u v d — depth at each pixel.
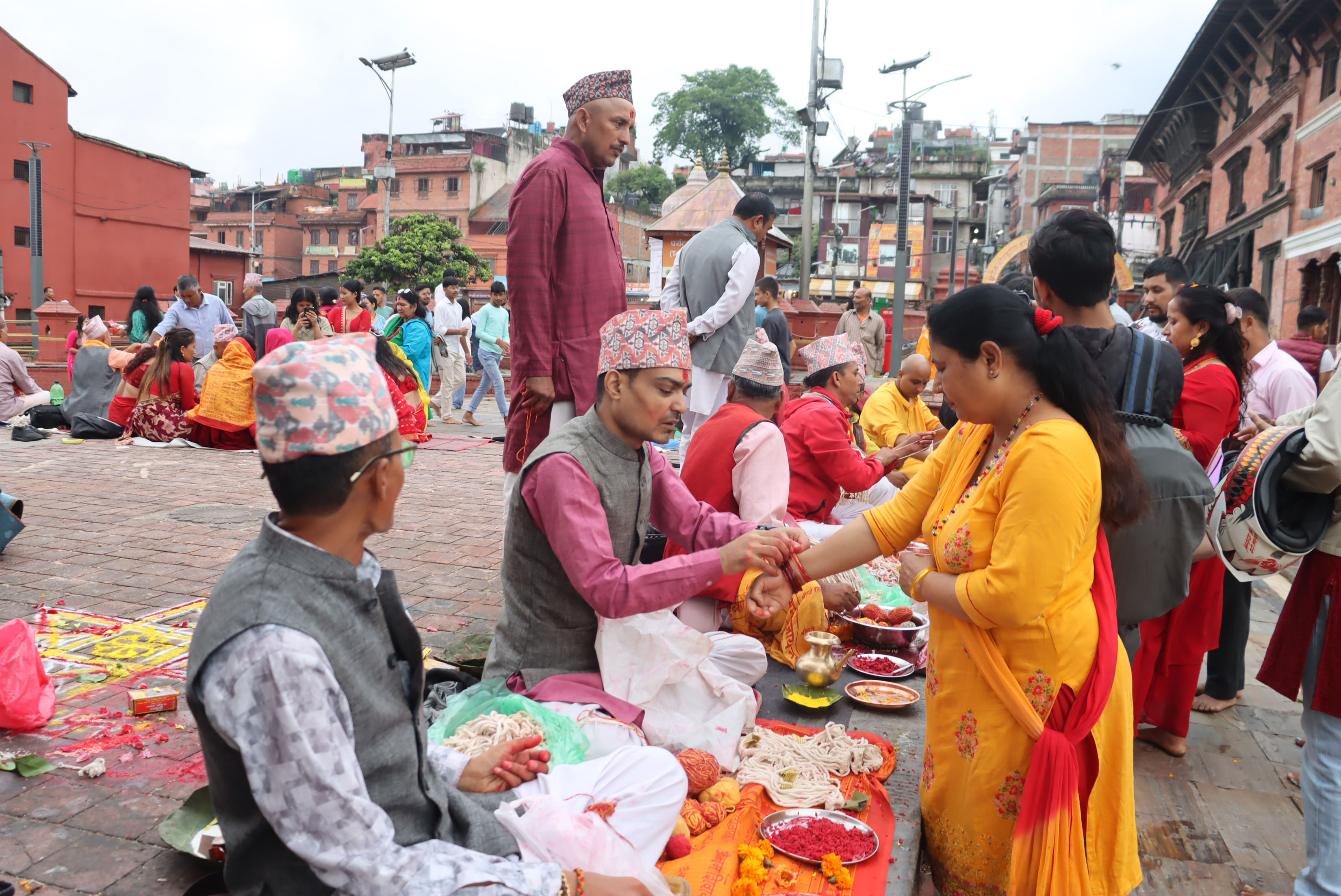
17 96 35.00
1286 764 3.85
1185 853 3.17
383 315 15.02
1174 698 3.87
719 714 3.07
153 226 39.84
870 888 2.46
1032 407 2.46
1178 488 2.94
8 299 32.91
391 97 39.62
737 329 6.02
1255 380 5.00
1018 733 2.44
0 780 2.94
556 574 2.96
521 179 3.98
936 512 2.66
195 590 4.89
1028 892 2.39
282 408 1.64
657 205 58.91
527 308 3.94
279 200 64.75
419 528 6.56
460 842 1.99
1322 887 2.58
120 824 2.71
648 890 1.95
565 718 2.69
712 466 4.01
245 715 1.59
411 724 1.90
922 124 60.59
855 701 3.70
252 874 1.75
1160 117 31.20
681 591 2.76
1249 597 4.33
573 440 2.88
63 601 4.66
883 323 16.86
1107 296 3.09
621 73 3.99
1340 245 17.23
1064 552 2.29
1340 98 17.45
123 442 9.99
